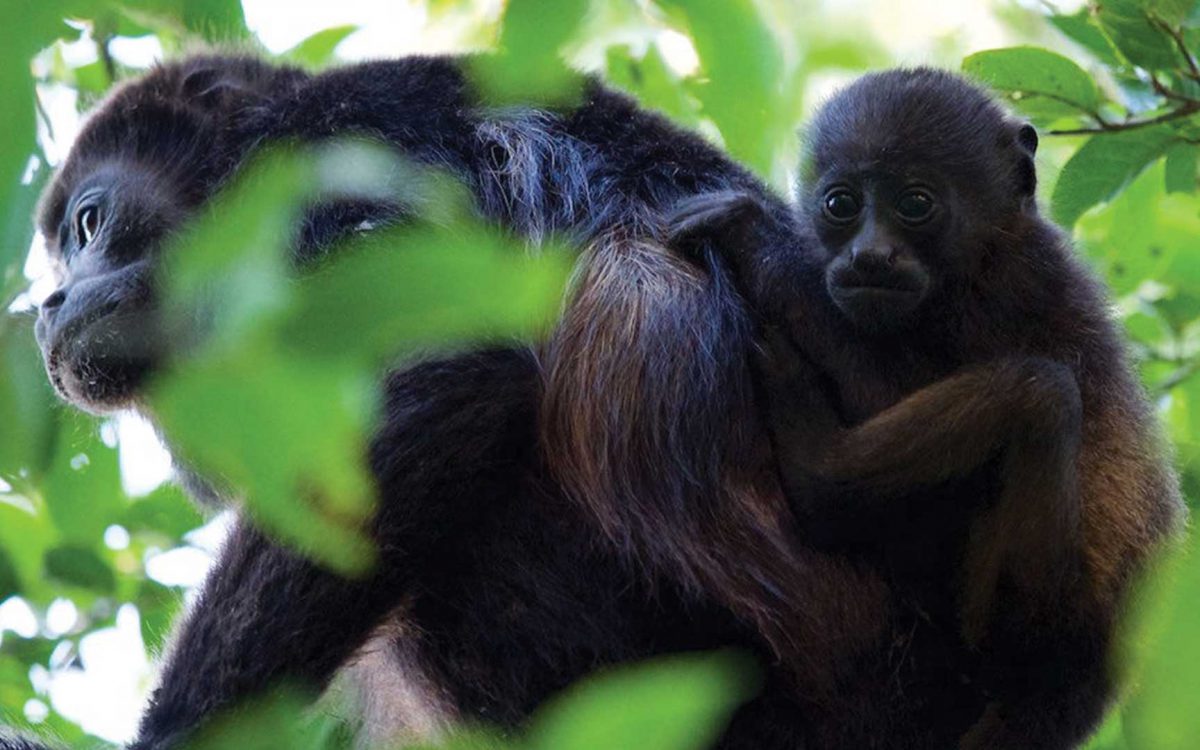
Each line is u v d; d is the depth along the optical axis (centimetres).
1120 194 1247
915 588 898
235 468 392
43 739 934
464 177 996
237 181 548
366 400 400
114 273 1028
